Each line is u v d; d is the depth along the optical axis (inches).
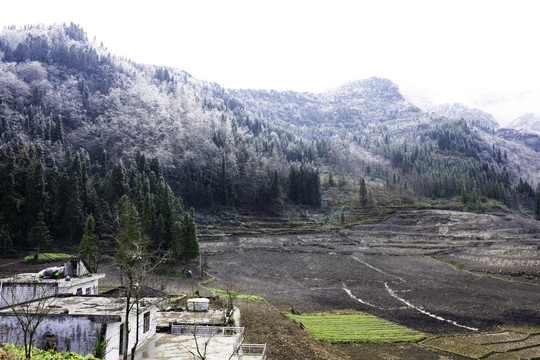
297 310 2112.5
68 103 7534.5
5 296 1270.9
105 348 939.3
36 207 3420.3
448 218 6102.4
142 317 1198.3
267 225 5826.8
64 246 3462.1
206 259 3730.3
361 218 6412.4
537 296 2487.7
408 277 3102.9
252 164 7278.5
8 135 5054.1
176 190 6072.8
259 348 1270.9
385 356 1381.6
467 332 1734.7
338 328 1715.1
